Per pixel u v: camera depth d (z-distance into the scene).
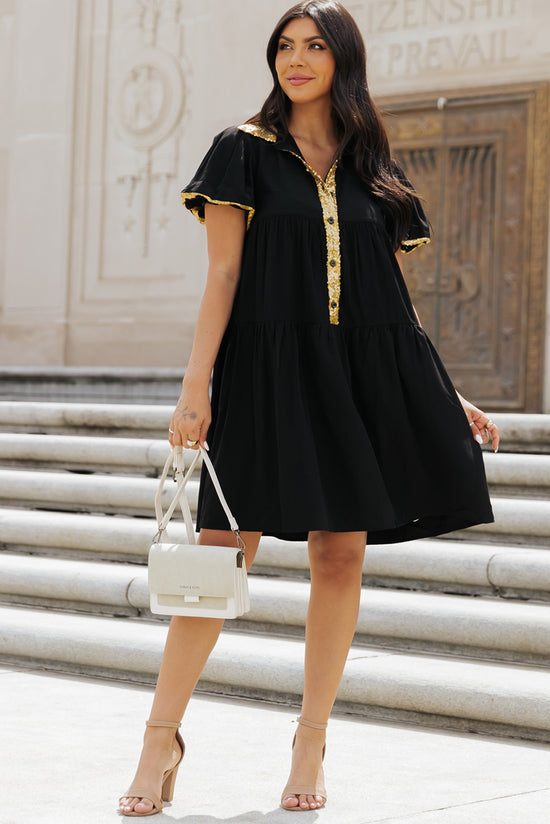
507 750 3.71
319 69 3.19
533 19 12.07
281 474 2.94
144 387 11.14
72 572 5.58
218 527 3.01
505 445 6.57
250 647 4.55
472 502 3.10
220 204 3.09
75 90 14.59
